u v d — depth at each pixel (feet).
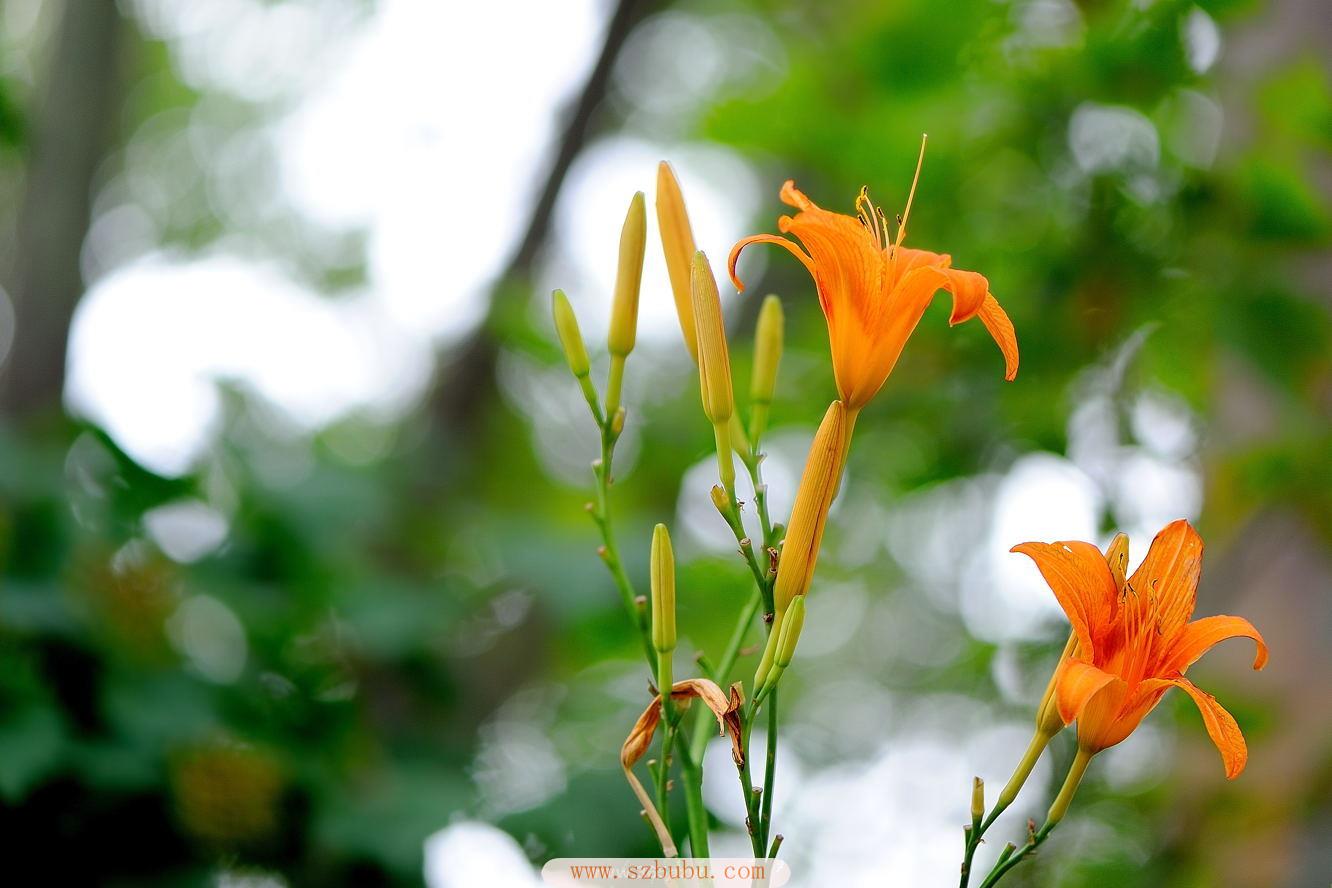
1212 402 7.39
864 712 18.07
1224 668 7.70
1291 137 7.14
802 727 16.29
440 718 8.16
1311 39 7.61
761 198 13.46
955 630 12.84
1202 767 7.20
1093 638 5.69
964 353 7.38
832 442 5.76
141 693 6.94
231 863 7.00
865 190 6.00
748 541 5.80
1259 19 7.32
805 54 8.34
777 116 8.07
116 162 17.84
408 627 7.67
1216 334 7.00
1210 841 7.13
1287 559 7.66
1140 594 5.71
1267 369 6.98
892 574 13.35
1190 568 5.73
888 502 8.37
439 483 11.10
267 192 20.31
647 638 5.83
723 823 7.09
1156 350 7.18
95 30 10.50
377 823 6.97
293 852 6.98
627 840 7.04
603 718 10.80
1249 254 7.04
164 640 7.15
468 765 7.80
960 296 5.71
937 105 7.58
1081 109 7.13
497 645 10.55
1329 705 7.17
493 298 10.25
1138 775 7.88
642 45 16.30
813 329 8.03
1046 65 7.16
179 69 17.30
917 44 7.38
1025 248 7.21
